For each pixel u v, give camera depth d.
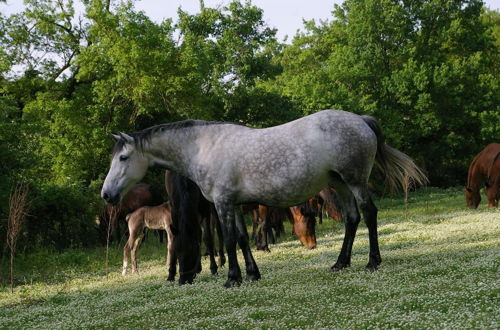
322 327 5.34
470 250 9.68
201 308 7.03
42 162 20.16
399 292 6.45
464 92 42.50
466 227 14.71
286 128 8.42
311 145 8.12
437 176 46.66
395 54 43.44
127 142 8.95
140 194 20.59
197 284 9.30
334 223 22.38
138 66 25.84
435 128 41.28
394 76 41.12
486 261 7.80
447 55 46.38
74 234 21.64
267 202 8.49
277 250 14.80
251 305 6.92
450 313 5.18
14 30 29.42
